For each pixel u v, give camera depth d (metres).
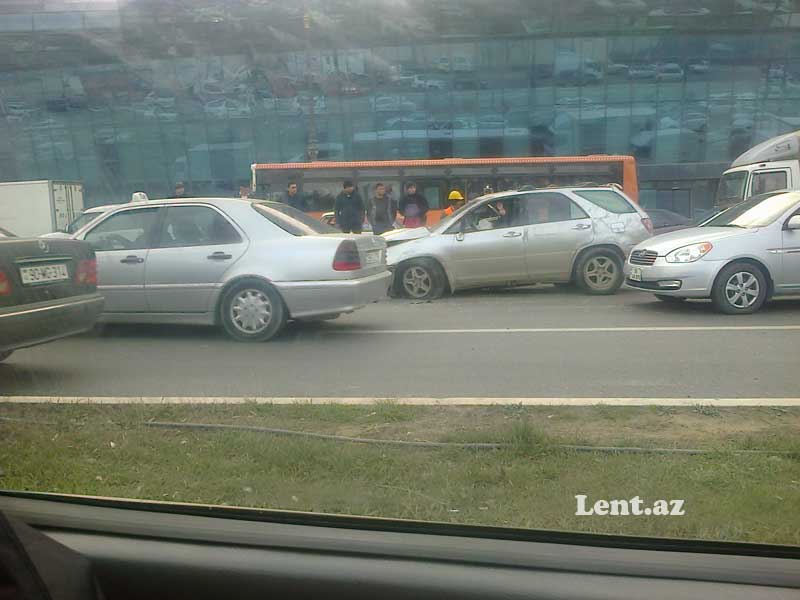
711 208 13.77
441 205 19.05
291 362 6.59
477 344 7.29
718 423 4.20
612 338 7.36
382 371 6.18
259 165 15.82
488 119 14.23
